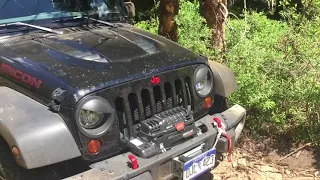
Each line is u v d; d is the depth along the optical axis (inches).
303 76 183.3
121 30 160.6
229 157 154.6
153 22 270.8
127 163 119.6
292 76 186.1
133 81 123.0
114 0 176.2
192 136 134.0
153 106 127.5
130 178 116.6
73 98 112.6
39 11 153.6
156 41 150.3
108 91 118.0
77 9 163.6
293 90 180.4
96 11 168.6
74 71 121.2
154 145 123.1
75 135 113.7
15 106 115.9
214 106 161.9
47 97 117.3
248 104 182.5
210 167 137.2
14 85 126.6
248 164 172.6
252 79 180.9
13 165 117.9
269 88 181.6
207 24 230.7
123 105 121.7
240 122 154.2
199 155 130.6
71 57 128.9
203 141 135.0
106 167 117.2
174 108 133.2
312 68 185.2
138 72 125.0
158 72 128.7
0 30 143.9
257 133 189.0
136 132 125.6
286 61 192.1
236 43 214.5
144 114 126.6
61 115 114.1
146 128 123.5
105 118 117.6
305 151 178.7
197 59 140.7
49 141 109.0
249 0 334.3
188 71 137.0
